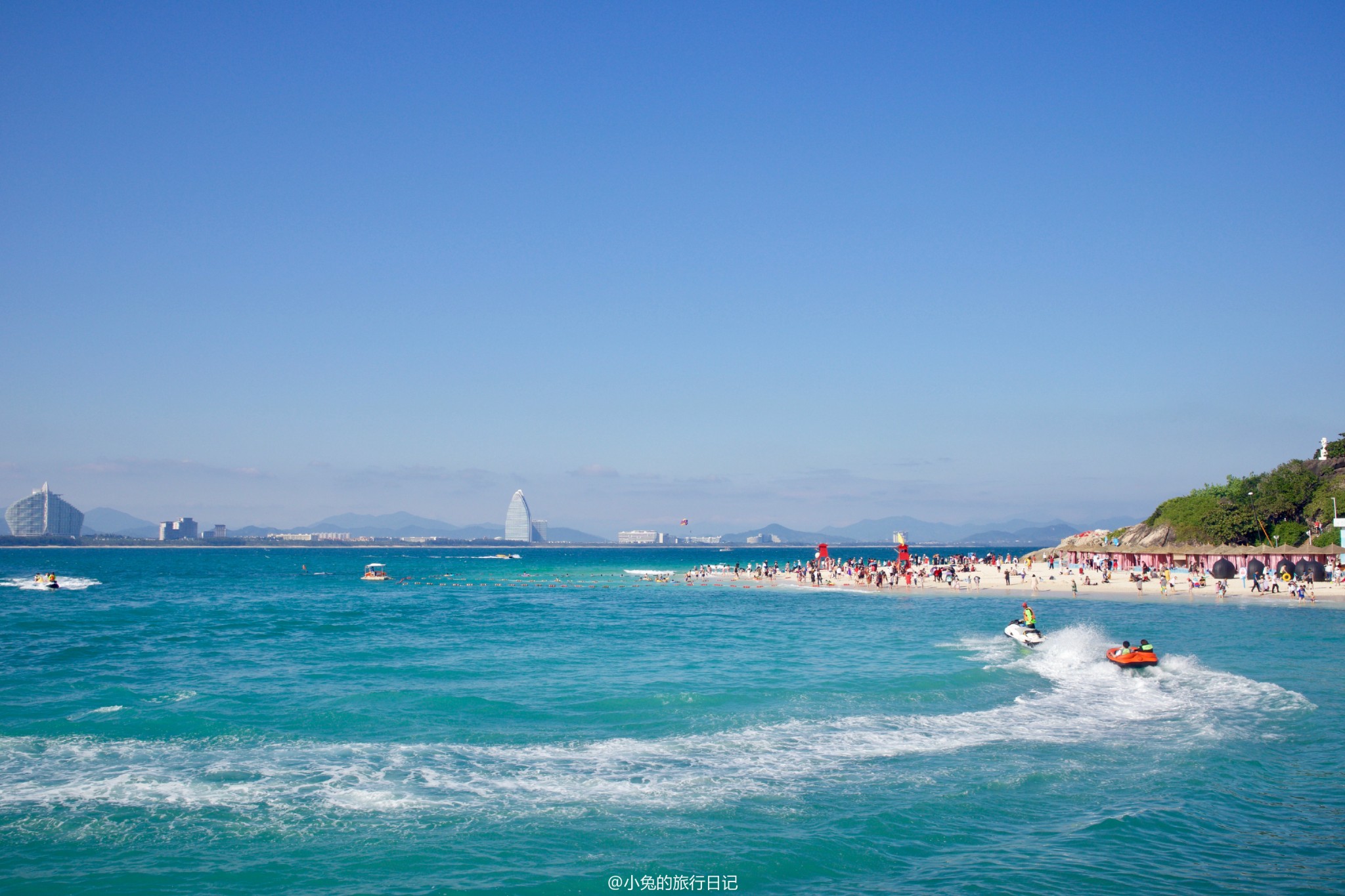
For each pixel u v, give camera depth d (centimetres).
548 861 1606
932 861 1616
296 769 2148
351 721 2666
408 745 2373
